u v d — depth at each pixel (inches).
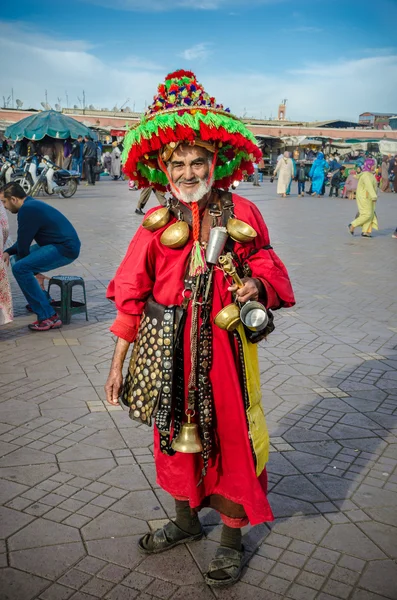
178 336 90.3
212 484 97.7
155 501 118.7
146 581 97.3
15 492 120.4
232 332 91.4
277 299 93.6
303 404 165.2
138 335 94.9
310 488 124.3
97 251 394.3
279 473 129.8
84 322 239.9
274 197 897.5
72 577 97.6
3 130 1177.4
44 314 227.3
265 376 185.3
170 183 92.2
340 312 261.9
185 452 89.2
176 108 88.1
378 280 329.7
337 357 203.5
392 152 1314.0
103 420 152.7
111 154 1125.1
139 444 141.1
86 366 190.9
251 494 92.6
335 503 119.3
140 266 93.0
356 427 151.9
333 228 551.8
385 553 104.7
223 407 91.7
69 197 773.3
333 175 940.6
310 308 267.6
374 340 223.1
